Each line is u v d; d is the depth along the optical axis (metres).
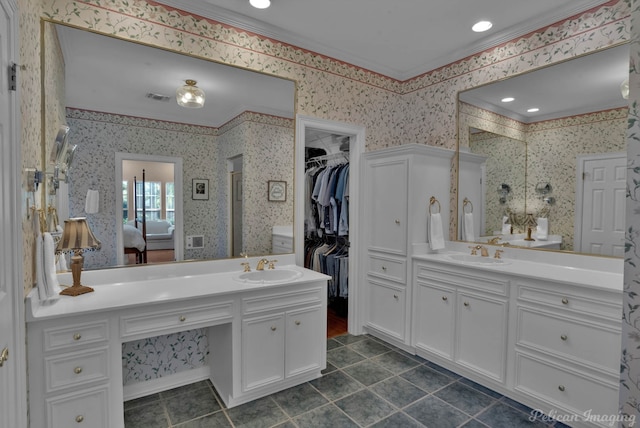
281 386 2.33
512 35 2.69
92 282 2.12
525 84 2.64
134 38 2.19
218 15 2.46
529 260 2.63
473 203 3.03
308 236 4.58
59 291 1.80
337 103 3.13
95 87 2.12
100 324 1.69
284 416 2.05
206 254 2.52
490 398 2.25
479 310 2.40
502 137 2.79
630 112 0.92
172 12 2.31
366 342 3.18
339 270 3.90
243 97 2.62
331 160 4.26
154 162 2.32
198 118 2.46
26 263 1.52
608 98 2.23
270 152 2.76
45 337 1.56
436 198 3.09
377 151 3.15
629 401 0.92
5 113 1.22
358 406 2.16
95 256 2.14
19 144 1.34
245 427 1.95
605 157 2.26
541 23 2.51
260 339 2.19
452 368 2.60
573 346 1.92
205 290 2.04
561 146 2.46
